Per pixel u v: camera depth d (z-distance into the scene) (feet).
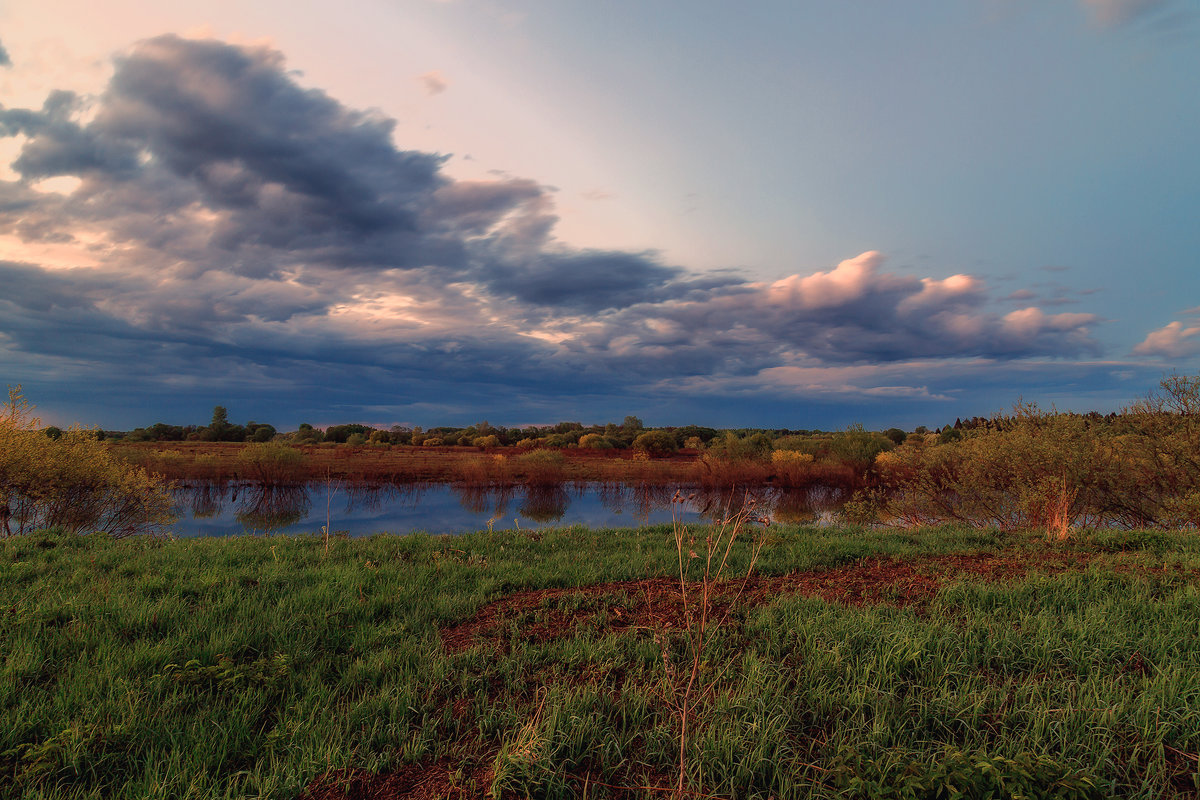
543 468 90.53
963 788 8.36
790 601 18.16
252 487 83.46
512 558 28.66
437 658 14.87
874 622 15.64
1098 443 39.88
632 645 15.25
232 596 19.57
